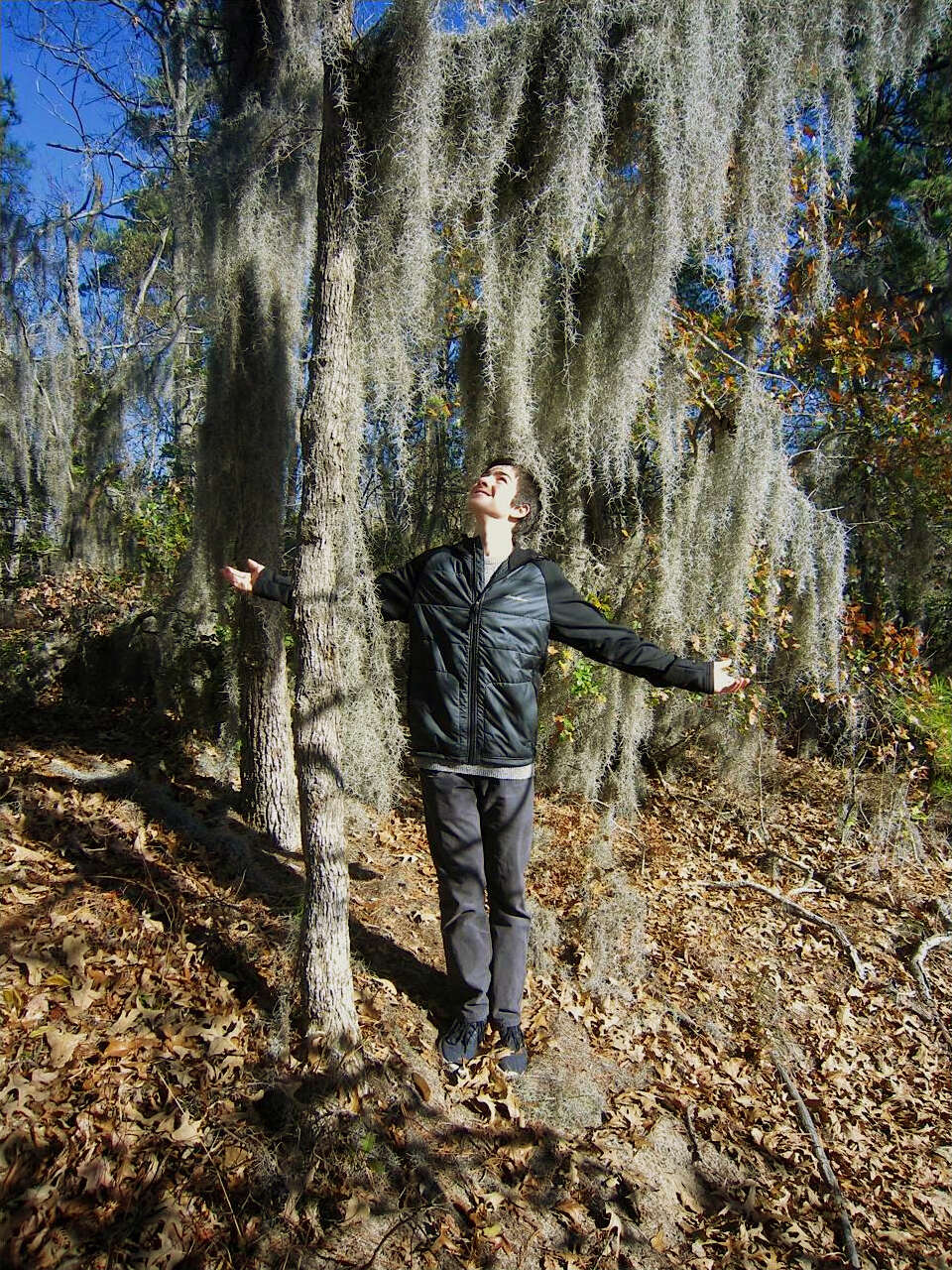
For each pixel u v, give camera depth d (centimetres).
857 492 772
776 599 572
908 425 696
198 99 729
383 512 511
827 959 436
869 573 780
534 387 412
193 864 345
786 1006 385
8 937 269
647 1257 234
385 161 292
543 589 264
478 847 272
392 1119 238
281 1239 200
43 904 290
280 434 384
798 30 359
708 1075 322
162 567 686
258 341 375
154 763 439
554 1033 310
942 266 881
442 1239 212
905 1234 276
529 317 359
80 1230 188
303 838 245
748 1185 275
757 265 424
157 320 1409
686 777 648
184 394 1102
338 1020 246
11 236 1017
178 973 273
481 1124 253
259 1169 211
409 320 323
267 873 358
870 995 411
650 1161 265
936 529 750
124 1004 254
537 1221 231
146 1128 214
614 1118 276
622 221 366
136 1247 189
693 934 422
